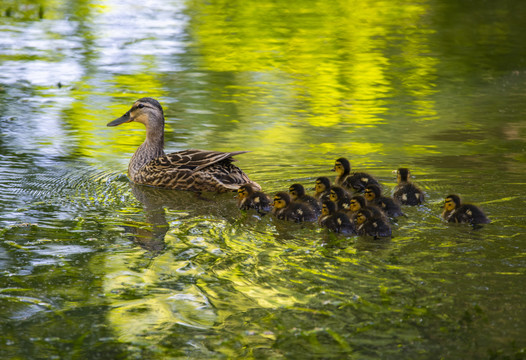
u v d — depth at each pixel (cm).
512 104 1720
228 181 1109
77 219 942
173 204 1038
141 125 1566
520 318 618
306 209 949
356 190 1116
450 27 2905
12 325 635
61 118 1565
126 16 3097
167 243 845
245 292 694
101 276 741
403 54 2386
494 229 862
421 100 1781
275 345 592
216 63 2233
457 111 1658
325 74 2098
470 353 566
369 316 632
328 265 757
